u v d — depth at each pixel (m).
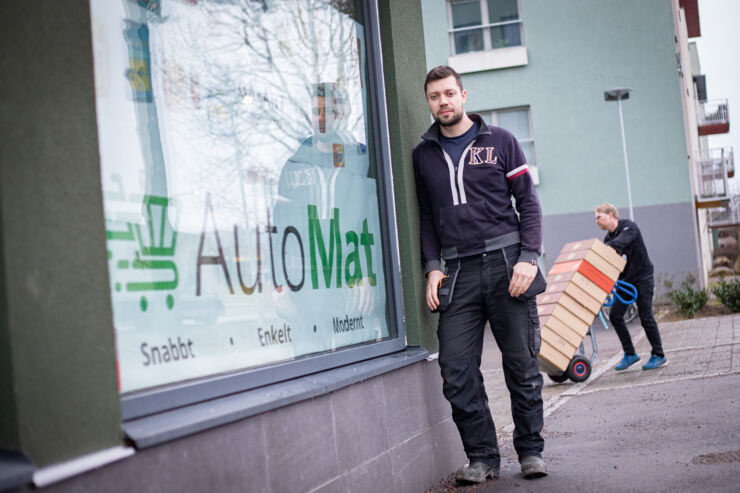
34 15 1.91
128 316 2.35
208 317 2.70
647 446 4.46
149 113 2.59
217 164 2.89
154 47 2.66
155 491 2.08
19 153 1.83
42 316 1.85
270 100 3.29
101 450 1.97
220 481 2.34
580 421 5.66
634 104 20.08
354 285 3.76
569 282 7.80
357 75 4.04
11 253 1.79
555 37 20.45
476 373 4.03
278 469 2.64
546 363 7.80
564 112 20.42
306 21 3.64
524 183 3.96
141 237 2.46
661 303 19.61
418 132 4.44
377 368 3.47
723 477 3.54
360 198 3.92
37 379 1.82
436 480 4.07
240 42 3.15
